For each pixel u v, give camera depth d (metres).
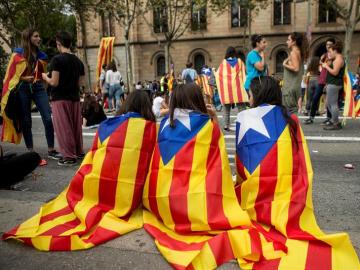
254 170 3.56
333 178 5.73
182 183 3.42
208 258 2.97
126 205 3.68
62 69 6.14
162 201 3.42
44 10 28.86
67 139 6.45
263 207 3.45
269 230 3.37
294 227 3.33
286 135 3.63
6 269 3.07
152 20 36.72
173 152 3.53
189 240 3.23
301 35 6.73
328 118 10.15
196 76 15.41
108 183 3.69
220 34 35.69
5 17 28.19
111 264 3.06
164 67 37.47
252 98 3.97
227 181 3.46
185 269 2.87
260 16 34.47
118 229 3.43
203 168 3.47
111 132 3.81
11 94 6.50
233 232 3.13
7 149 8.27
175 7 29.84
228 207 3.38
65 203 3.90
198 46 36.31
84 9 29.48
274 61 34.69
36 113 15.97
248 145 3.68
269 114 3.72
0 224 3.77
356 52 32.75
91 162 3.88
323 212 4.41
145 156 3.78
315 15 33.31
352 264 2.95
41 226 3.57
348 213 4.36
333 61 9.33
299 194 3.44
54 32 32.66
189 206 3.32
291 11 33.81
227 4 29.38
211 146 3.54
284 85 6.88
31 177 5.86
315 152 7.37
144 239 3.35
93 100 9.61
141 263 3.05
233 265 2.97
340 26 32.78
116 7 28.22
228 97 9.50
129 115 3.88
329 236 3.07
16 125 6.72
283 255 3.02
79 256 3.18
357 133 9.00
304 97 14.82
